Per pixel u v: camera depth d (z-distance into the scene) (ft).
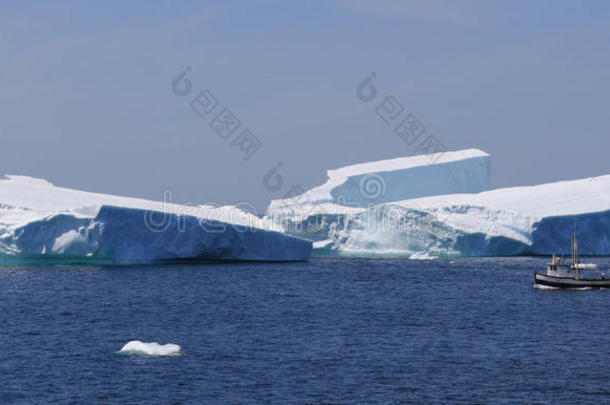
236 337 536.01
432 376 425.69
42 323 590.55
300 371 435.53
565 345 509.76
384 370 438.81
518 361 460.96
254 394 390.83
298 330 566.77
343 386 405.80
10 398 381.60
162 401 379.14
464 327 582.76
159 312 654.12
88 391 393.70
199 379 416.87
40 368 437.58
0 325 580.30
